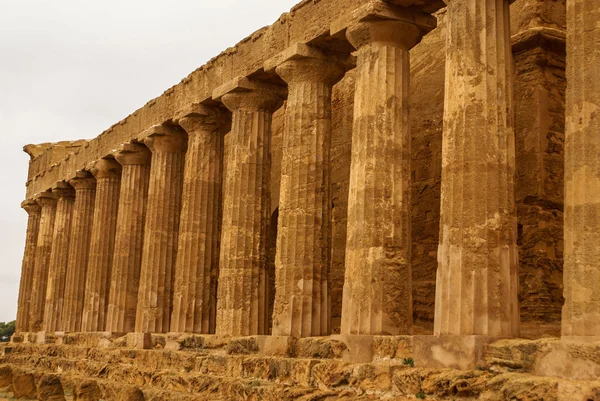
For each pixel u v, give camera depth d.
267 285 19.02
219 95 20.14
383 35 15.18
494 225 12.04
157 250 23.09
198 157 21.48
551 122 17.36
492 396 10.87
